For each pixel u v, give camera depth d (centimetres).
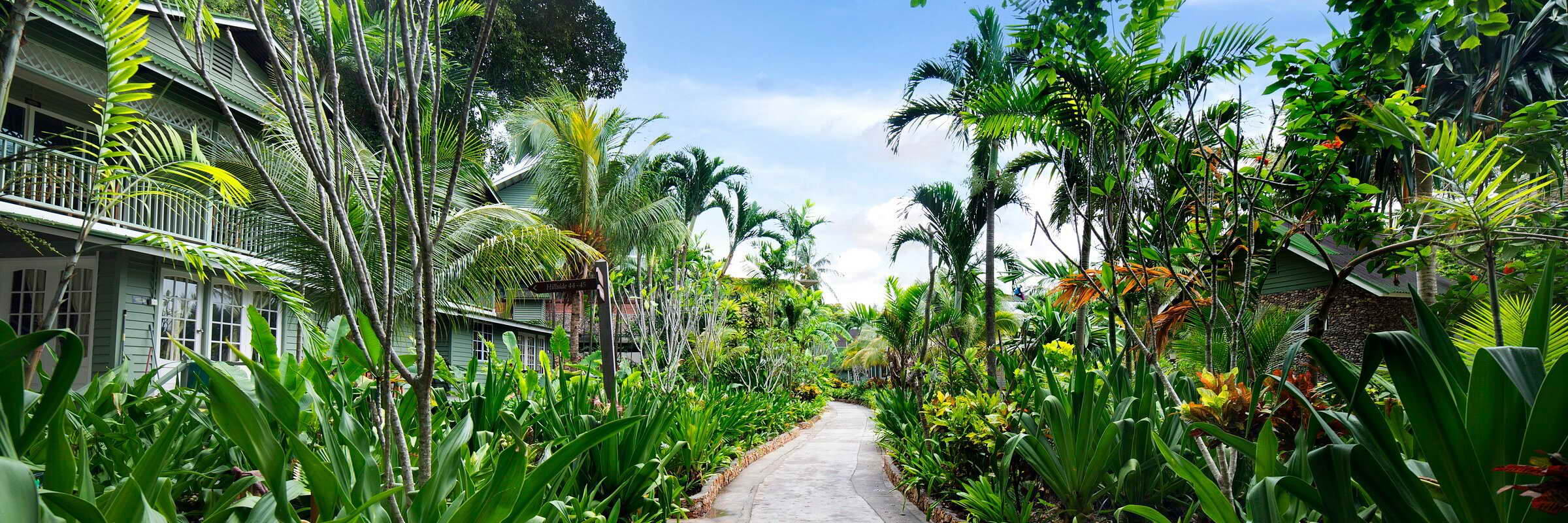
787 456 1146
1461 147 304
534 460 446
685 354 1406
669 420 536
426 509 222
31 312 1052
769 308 2027
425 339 212
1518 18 702
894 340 1200
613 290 1150
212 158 867
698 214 2512
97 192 436
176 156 502
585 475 512
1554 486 154
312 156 202
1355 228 422
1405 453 268
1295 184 351
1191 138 385
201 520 268
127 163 472
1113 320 450
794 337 2086
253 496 259
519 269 1145
